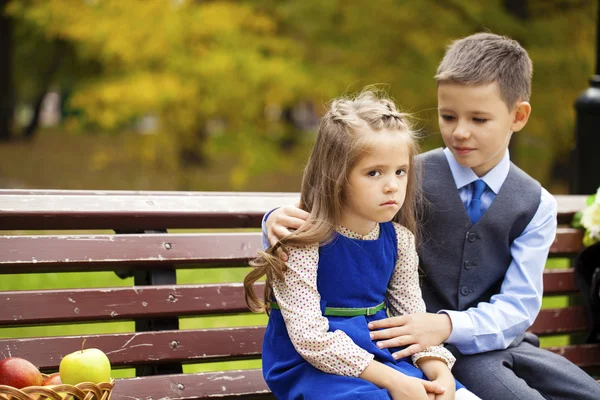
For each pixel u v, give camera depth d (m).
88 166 13.47
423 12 8.16
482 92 2.16
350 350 1.86
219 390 2.25
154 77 8.24
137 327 2.42
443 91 2.21
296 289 1.93
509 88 2.20
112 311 2.21
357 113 1.97
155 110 8.63
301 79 8.20
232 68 8.15
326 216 1.96
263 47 8.69
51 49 13.63
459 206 2.28
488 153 2.22
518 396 2.04
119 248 2.23
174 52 8.29
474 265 2.27
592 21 8.67
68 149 15.28
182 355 2.26
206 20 8.25
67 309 2.16
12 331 3.80
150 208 2.30
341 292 1.98
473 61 2.19
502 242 2.28
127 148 9.73
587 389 2.15
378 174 1.94
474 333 2.12
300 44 8.70
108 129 9.66
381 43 8.38
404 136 1.96
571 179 4.38
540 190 2.33
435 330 2.06
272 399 2.37
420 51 8.22
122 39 8.14
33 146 15.67
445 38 8.13
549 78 8.47
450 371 2.10
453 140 2.22
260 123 9.18
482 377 2.11
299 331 1.88
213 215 2.38
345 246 1.99
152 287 2.26
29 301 2.12
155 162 10.52
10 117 16.30
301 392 1.88
